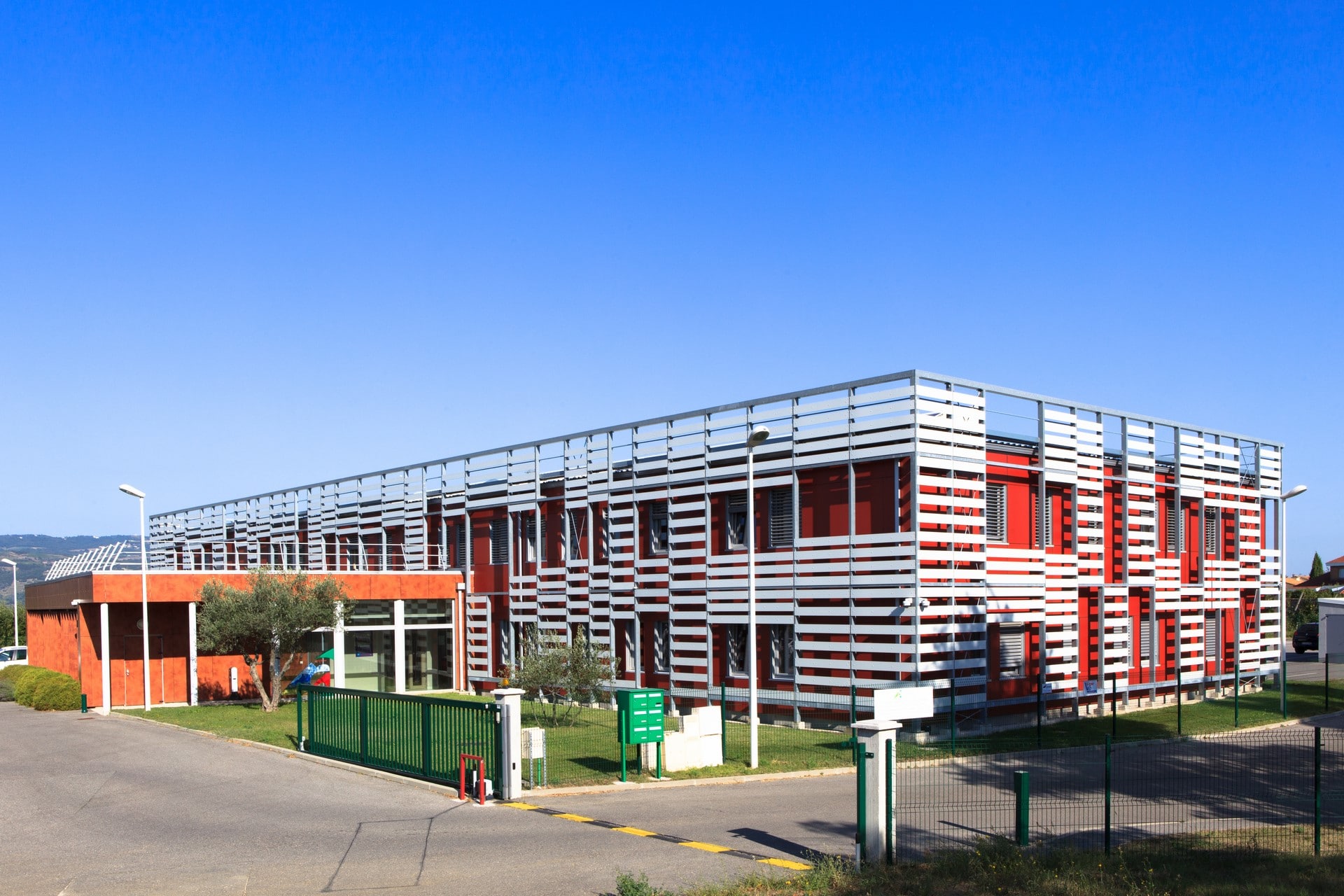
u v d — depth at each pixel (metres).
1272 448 38.47
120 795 18.84
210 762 22.59
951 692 24.00
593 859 13.54
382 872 12.93
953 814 16.67
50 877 12.88
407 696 20.36
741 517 29.62
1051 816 16.62
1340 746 24.64
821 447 27.22
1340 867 12.68
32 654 48.31
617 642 32.91
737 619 28.92
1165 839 14.48
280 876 12.79
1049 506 29.03
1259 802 17.84
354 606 35.94
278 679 33.31
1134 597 31.95
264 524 48.94
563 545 34.94
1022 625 27.95
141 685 36.81
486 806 17.38
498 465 37.38
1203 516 34.50
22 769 22.16
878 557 25.73
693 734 21.23
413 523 40.62
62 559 43.06
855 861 12.91
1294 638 57.31
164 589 34.78
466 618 39.09
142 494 34.19
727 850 14.07
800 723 27.61
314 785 19.62
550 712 30.14
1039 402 28.67
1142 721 28.30
